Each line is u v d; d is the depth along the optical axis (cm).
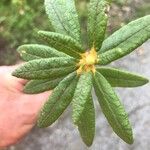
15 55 60
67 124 54
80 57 15
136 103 54
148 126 53
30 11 61
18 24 61
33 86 17
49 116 16
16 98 20
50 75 16
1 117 21
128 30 16
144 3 58
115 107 16
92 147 52
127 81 16
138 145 52
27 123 21
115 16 54
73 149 53
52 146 53
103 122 53
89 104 16
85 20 58
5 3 63
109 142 52
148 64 56
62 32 16
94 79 16
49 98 16
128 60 56
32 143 54
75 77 16
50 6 16
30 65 15
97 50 15
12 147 53
